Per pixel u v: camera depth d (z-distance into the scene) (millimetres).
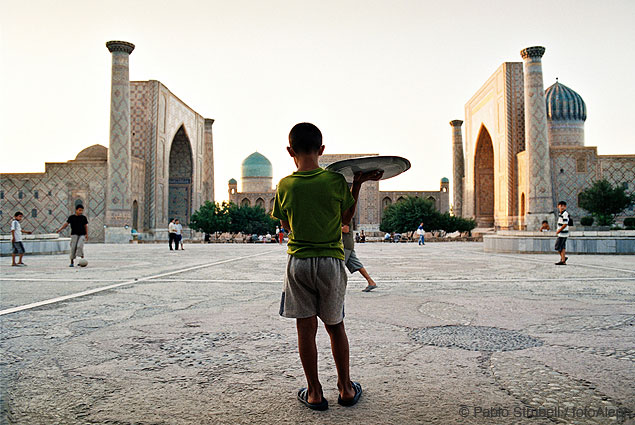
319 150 2002
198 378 2193
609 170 31156
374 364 2385
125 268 8062
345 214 1976
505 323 3359
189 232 36531
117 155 25453
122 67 25578
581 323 3352
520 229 29891
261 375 2234
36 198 28938
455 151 44062
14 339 2941
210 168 40562
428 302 4273
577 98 38906
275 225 36188
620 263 9047
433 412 1774
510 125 30719
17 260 10602
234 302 4293
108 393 2006
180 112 34375
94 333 3096
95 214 28531
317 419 1719
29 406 1863
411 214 31594
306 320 1867
